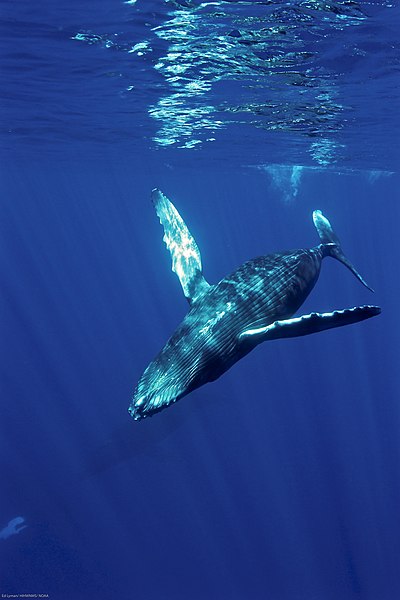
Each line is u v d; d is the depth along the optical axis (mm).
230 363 5512
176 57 13016
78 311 47031
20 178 54531
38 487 19625
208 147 28891
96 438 23203
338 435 23438
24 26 11375
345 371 31297
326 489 19625
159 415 24844
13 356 33938
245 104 17812
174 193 69688
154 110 19344
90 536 17250
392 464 21125
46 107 19312
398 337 38219
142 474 20516
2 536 17109
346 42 11578
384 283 60188
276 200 78312
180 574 15828
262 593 15156
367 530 17578
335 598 14922
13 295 54750
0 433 23516
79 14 10531
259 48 12047
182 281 6383
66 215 128250
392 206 82812
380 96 16359
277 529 17719
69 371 31344
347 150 28641
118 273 70188
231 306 5773
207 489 19672
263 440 22969
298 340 36219
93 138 26500
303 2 9430
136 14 10375
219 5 9641
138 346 36250
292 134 23562
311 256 7043
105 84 15891
